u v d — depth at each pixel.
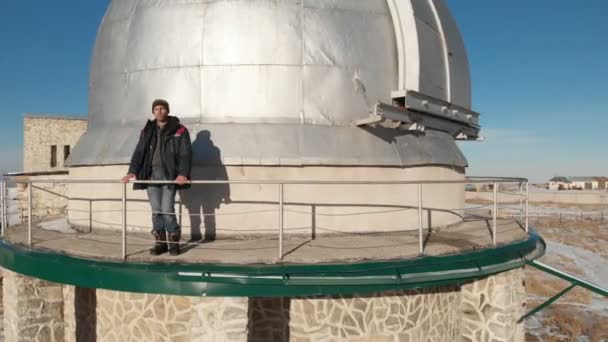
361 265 5.79
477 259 6.53
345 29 7.95
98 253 6.33
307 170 7.44
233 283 5.45
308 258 5.98
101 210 8.18
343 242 7.06
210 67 7.66
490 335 7.97
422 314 7.25
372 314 6.79
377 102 7.88
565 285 21.25
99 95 8.80
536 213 44.50
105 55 8.80
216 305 5.50
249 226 7.36
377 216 7.81
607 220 39.44
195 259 5.91
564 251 28.47
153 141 6.21
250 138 7.39
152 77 7.94
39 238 7.64
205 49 7.71
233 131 7.45
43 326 7.95
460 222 9.77
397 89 8.21
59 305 8.14
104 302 7.41
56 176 15.66
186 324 6.52
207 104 7.62
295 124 7.58
